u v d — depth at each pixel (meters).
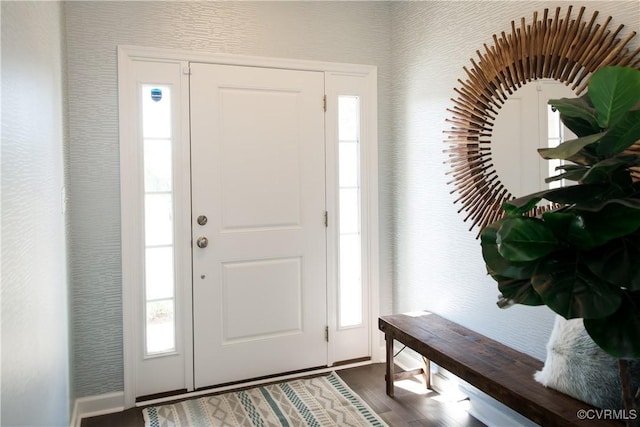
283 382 2.74
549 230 0.99
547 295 0.94
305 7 2.80
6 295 0.96
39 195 1.39
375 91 2.98
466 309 2.39
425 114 2.68
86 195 2.38
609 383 1.42
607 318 0.93
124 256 2.45
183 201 2.56
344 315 3.01
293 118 2.80
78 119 2.35
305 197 2.86
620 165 1.00
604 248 0.95
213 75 2.61
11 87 1.04
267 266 2.78
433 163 2.61
